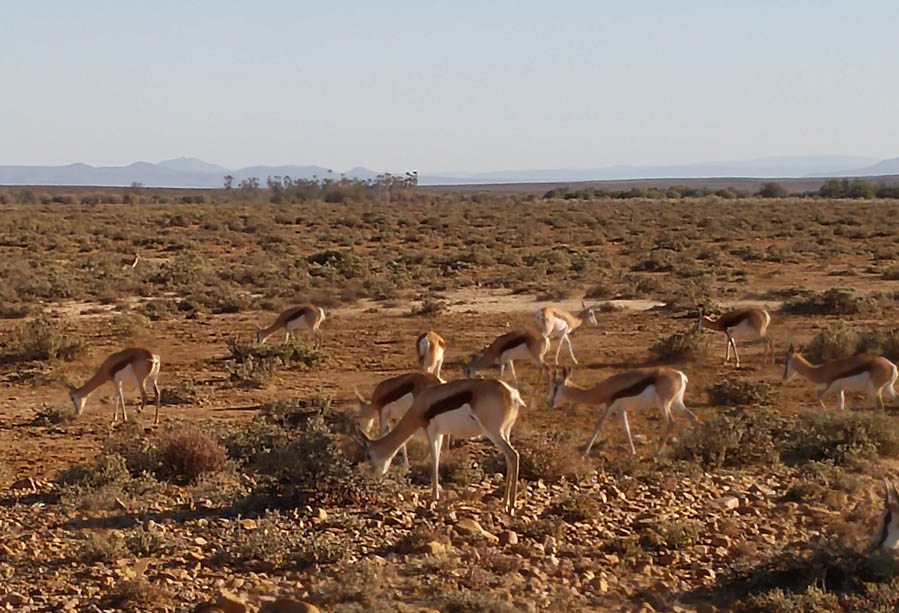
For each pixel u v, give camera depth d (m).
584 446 15.09
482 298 34.72
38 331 24.03
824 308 30.36
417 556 9.62
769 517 11.43
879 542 9.34
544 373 21.28
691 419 14.58
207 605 8.16
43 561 9.58
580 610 8.55
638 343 25.34
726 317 23.02
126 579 8.86
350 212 84.69
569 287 35.75
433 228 66.88
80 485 12.37
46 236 55.25
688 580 9.35
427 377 13.00
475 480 12.77
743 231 60.94
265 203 108.50
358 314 31.44
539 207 95.12
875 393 16.58
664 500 11.98
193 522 10.84
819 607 8.38
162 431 15.85
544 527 10.55
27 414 18.25
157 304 32.19
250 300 33.47
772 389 19.59
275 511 11.12
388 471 12.36
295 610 8.01
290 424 17.09
